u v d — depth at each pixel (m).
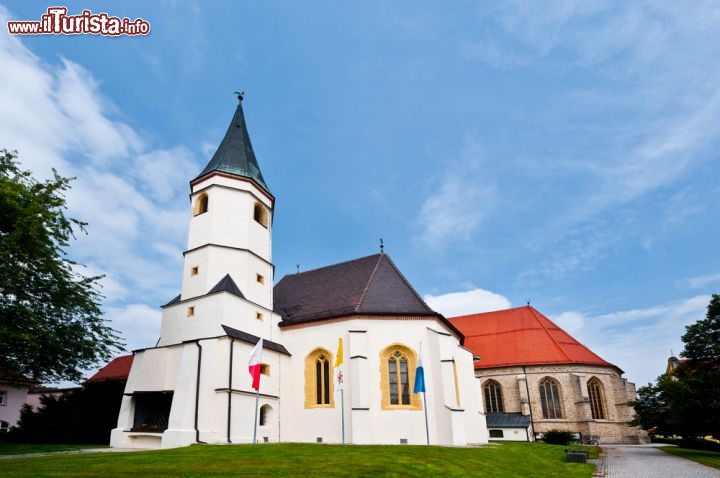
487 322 57.16
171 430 23.59
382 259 37.03
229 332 26.89
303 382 30.58
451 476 15.95
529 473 19.12
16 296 20.47
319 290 36.41
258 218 34.34
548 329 53.50
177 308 29.55
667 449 36.34
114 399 32.88
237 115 37.53
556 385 48.56
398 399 29.02
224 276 29.94
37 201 21.80
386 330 30.25
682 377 31.89
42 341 21.23
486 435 33.88
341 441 27.69
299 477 12.87
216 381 25.14
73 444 29.36
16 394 46.00
